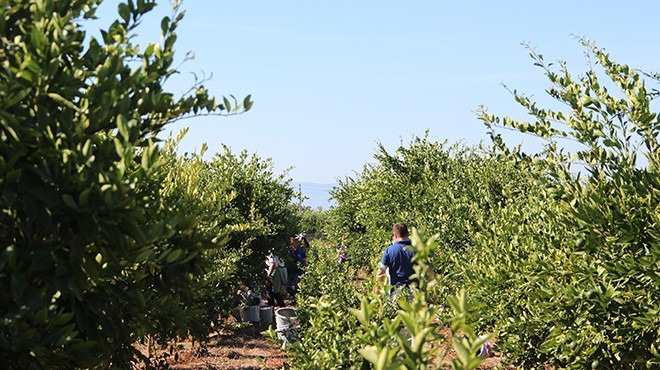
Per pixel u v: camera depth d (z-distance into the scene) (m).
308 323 6.70
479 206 9.98
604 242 4.14
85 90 3.32
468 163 12.85
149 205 4.30
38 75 2.91
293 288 17.08
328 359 4.09
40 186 2.95
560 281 4.50
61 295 3.43
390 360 2.39
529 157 4.57
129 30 3.44
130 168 4.23
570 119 4.39
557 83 4.44
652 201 4.06
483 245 5.91
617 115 4.29
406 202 14.52
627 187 4.14
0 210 2.95
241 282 12.45
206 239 4.07
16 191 2.90
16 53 3.05
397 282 8.09
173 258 3.54
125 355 4.38
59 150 2.91
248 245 12.33
